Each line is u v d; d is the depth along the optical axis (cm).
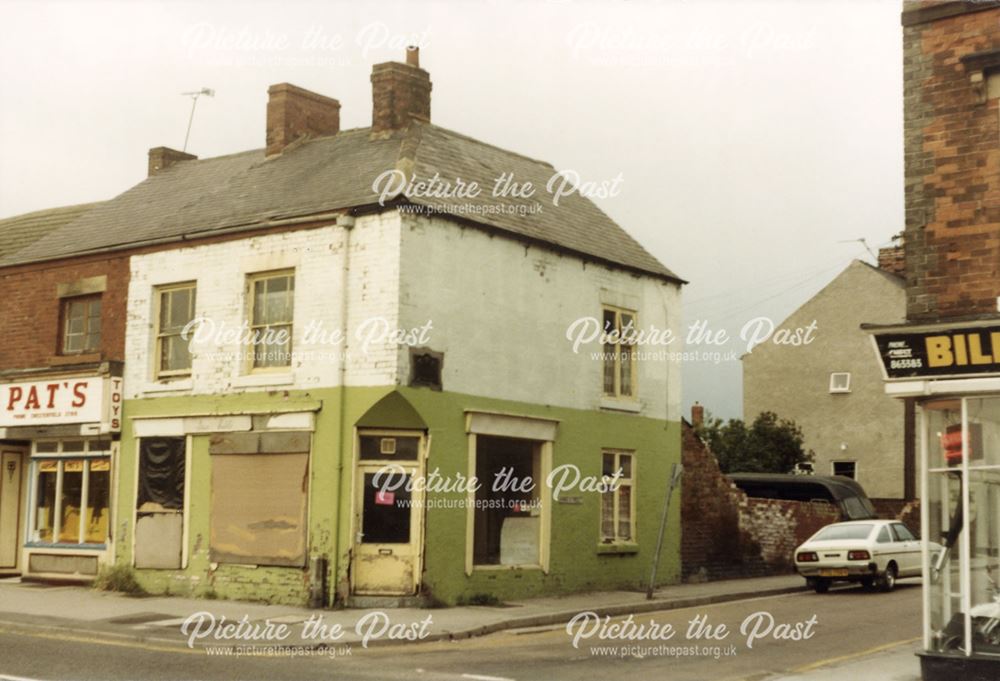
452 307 2080
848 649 1595
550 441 2269
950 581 1319
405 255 1991
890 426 4200
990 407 1309
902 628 1819
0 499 2469
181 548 2159
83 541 2341
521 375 2219
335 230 2044
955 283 1367
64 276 2447
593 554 2353
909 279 1398
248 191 2355
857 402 4284
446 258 2077
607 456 2444
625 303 2506
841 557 2438
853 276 4388
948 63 1404
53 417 2369
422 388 2000
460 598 2041
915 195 1406
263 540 2053
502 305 2191
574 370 2353
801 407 4406
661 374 2598
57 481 2398
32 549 2405
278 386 2073
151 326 2284
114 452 2288
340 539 1969
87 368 2323
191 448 2184
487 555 2133
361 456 1998
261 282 2159
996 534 1298
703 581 2662
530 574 2194
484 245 2162
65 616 1848
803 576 2581
